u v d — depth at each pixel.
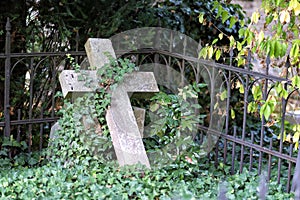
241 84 4.73
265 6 4.46
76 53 4.99
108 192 3.91
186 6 5.89
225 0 5.58
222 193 3.02
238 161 5.08
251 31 4.54
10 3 5.22
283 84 4.23
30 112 4.98
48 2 5.38
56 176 4.24
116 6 5.61
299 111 5.87
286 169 4.72
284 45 4.05
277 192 4.17
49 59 5.44
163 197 3.89
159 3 5.97
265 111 4.18
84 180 4.12
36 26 5.43
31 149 5.42
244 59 4.77
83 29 5.59
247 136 5.84
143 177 4.20
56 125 4.82
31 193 3.90
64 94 4.49
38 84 5.57
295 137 4.29
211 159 5.03
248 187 4.16
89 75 4.54
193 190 4.08
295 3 4.05
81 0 5.43
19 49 5.49
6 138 4.88
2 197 3.85
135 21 5.60
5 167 4.67
